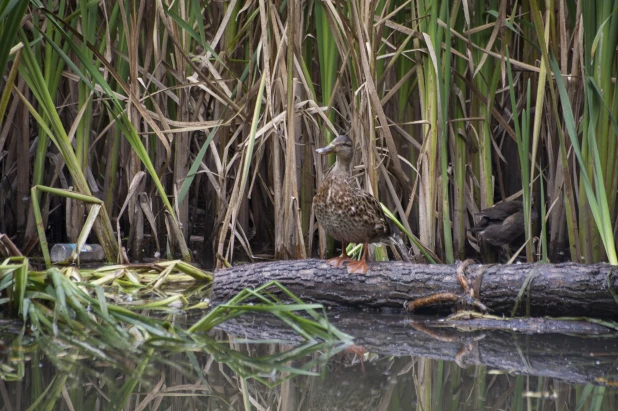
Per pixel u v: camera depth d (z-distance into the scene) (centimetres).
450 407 646
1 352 763
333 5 1181
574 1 1241
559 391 684
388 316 991
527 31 1371
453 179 1371
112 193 1345
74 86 1358
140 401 648
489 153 1312
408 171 1374
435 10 1138
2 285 875
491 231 1305
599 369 754
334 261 1030
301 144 1291
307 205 1338
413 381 716
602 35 1116
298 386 702
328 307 1029
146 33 1252
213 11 1378
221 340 854
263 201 1481
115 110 1298
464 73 1310
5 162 1466
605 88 1127
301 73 1212
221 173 1309
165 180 1423
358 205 995
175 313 972
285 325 940
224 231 1188
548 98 1296
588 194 1053
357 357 796
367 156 1163
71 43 1105
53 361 743
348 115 1313
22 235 1388
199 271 1186
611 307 920
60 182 1441
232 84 1375
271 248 1467
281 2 1255
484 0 1313
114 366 738
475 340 870
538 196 1447
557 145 1332
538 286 942
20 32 1090
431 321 962
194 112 1322
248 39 1348
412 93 1352
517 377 728
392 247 1242
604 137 1133
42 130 1288
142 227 1332
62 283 866
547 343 855
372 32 1138
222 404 649
